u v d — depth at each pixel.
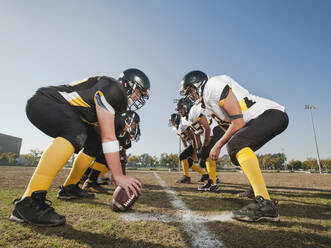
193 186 4.60
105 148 1.61
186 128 5.18
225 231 1.52
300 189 4.36
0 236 1.29
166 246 1.23
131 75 2.52
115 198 2.01
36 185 1.57
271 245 1.27
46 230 1.44
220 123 2.88
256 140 2.00
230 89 2.13
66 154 1.66
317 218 1.92
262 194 1.83
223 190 3.89
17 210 1.54
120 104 1.74
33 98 1.77
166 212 2.07
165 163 76.12
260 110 2.19
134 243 1.27
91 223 1.62
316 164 56.06
